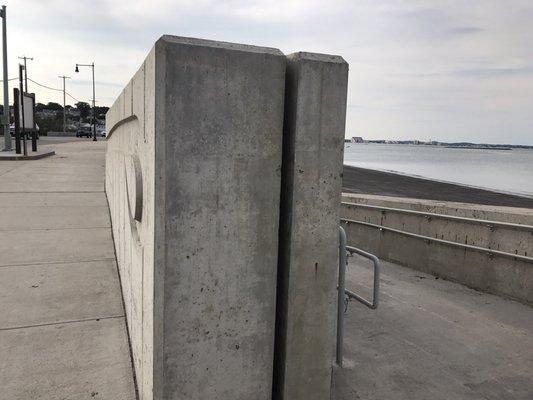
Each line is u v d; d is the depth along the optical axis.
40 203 7.71
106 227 6.60
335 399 3.16
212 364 2.40
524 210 5.65
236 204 2.36
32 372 3.12
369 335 4.23
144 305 2.60
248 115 2.33
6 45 17.80
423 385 3.39
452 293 5.53
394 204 6.87
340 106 2.51
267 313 2.51
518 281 5.21
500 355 3.91
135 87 2.92
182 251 2.26
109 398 2.88
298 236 2.50
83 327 3.74
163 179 2.17
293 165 2.45
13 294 4.32
